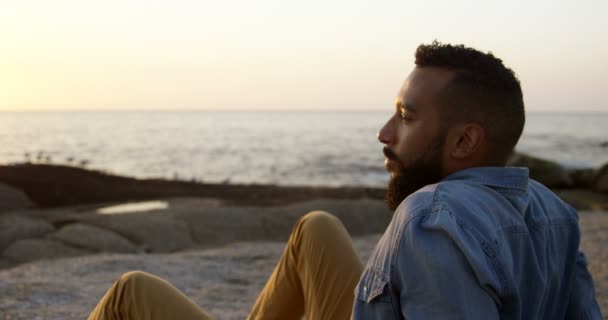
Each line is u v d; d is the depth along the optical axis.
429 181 1.33
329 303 1.80
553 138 83.69
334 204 10.87
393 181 1.38
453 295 1.08
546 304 1.32
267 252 6.45
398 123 1.37
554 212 1.38
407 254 1.13
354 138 79.00
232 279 5.16
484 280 1.08
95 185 17.22
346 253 1.83
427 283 1.10
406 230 1.14
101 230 8.63
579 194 15.98
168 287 1.67
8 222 9.03
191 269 5.50
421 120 1.30
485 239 1.13
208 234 9.57
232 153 52.09
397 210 1.21
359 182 31.67
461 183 1.22
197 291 4.69
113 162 43.81
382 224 10.52
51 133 90.06
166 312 1.62
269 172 37.09
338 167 39.22
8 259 7.69
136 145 62.47
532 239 1.27
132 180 19.19
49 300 4.17
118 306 1.67
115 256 5.97
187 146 60.91
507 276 1.12
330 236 1.85
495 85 1.25
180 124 147.50
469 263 1.08
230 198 17.30
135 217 9.48
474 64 1.26
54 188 16.16
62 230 8.50
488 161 1.29
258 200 16.98
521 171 1.27
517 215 1.23
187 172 37.81
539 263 1.25
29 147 58.47
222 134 89.56
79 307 3.99
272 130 107.81
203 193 18.00
